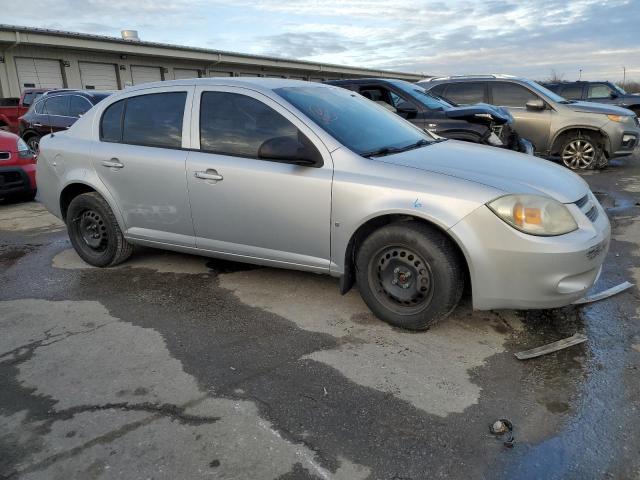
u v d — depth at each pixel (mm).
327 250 3459
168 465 2217
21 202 8180
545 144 9172
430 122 6758
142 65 23047
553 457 2207
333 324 3451
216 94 3869
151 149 4105
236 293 4004
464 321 3424
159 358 3088
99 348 3229
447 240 3068
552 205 2951
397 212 3098
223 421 2496
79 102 11656
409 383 2764
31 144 12578
